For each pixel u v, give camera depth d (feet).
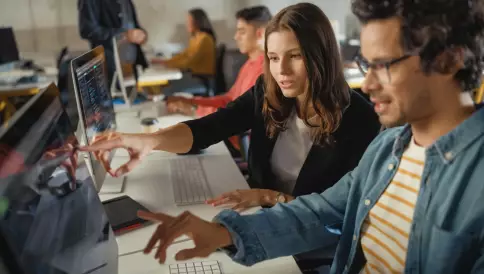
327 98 4.74
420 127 2.59
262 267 3.51
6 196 2.02
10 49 13.80
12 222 2.02
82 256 2.76
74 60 4.39
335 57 4.71
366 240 3.10
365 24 2.32
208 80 14.97
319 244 3.43
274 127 5.26
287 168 5.34
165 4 17.66
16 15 16.24
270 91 5.09
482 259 2.27
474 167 2.35
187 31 18.17
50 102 3.04
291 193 5.35
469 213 2.31
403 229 2.82
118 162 5.92
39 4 16.34
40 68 13.85
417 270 2.65
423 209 2.58
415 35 2.13
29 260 2.08
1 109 5.10
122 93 9.15
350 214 3.30
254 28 8.32
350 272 3.27
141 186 5.12
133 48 9.65
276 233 3.26
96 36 12.17
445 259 2.41
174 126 5.03
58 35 16.85
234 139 8.41
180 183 5.19
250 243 3.16
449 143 2.44
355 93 5.19
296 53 4.59
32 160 2.41
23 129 2.40
